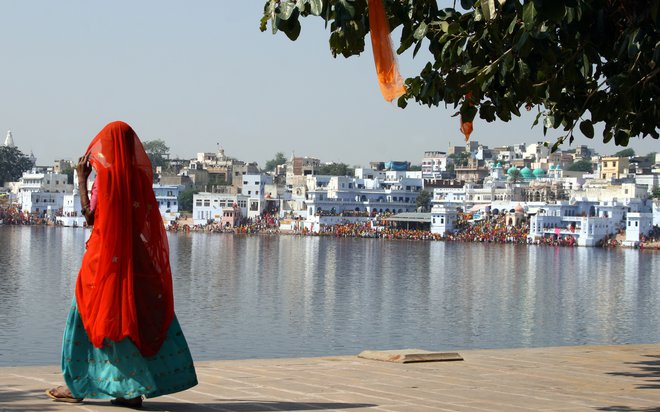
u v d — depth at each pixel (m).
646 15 10.04
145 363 7.90
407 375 11.55
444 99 11.64
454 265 95.38
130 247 7.87
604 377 12.32
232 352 33.97
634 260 111.31
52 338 36.09
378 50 8.84
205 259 94.88
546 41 10.02
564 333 42.78
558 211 156.00
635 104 12.21
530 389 10.87
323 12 10.15
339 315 47.53
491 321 46.78
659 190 179.38
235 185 196.12
